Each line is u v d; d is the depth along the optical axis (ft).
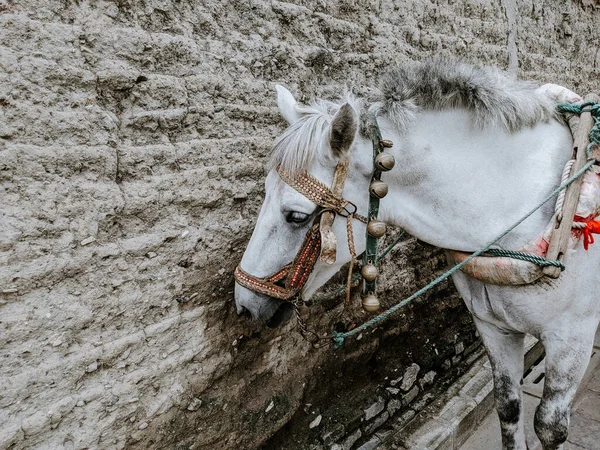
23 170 4.02
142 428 5.13
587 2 13.75
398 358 8.47
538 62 12.19
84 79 4.35
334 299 7.29
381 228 4.44
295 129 4.33
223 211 5.72
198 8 5.27
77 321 4.49
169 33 5.06
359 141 4.41
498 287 4.96
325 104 4.58
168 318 5.31
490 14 10.07
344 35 7.02
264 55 5.98
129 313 4.92
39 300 4.23
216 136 5.59
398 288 8.50
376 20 7.47
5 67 3.85
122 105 4.74
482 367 9.20
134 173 4.84
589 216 4.42
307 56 6.48
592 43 14.65
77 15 4.30
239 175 5.84
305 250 4.45
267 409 6.33
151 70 4.90
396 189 4.79
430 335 9.15
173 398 5.40
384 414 7.68
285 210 4.33
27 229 4.08
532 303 4.84
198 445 5.65
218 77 5.50
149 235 5.00
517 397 5.87
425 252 9.09
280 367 6.67
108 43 4.52
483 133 4.65
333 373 7.39
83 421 4.63
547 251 4.41
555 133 4.88
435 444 7.12
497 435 7.94
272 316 4.96
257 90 5.94
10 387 4.09
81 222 4.43
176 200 5.19
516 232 4.63
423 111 4.61
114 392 4.84
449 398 8.27
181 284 5.37
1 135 3.88
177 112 5.12
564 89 5.49
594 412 8.30
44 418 4.30
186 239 5.34
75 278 4.46
